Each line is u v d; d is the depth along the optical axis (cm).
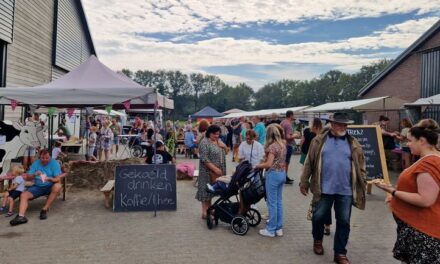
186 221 609
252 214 603
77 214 649
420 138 286
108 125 1555
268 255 456
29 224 583
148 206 679
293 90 10425
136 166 689
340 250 427
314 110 1941
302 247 486
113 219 619
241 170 549
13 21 1297
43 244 490
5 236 522
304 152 855
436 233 271
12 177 663
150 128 1689
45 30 1711
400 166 1158
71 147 1582
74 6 2167
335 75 9431
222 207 561
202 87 11044
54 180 626
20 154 899
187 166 1068
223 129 2166
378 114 1859
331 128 444
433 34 1547
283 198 802
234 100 11094
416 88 1684
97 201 753
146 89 688
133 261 433
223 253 462
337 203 429
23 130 913
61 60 1944
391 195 306
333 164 426
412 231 281
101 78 768
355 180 428
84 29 2402
